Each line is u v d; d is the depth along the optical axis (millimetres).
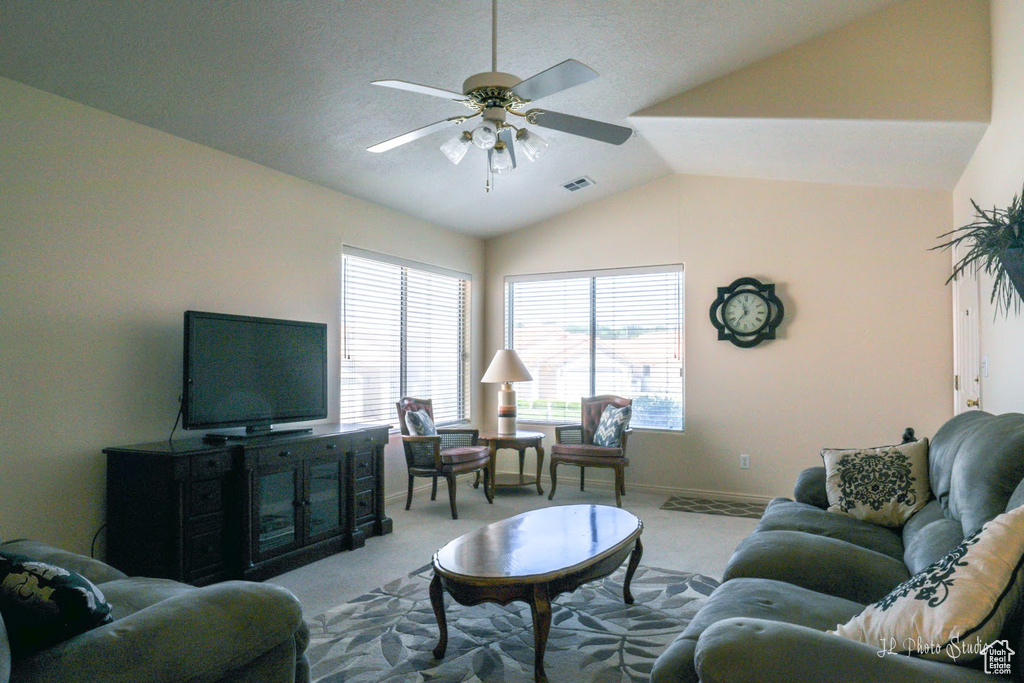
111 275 3072
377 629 2617
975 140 3316
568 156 4648
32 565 1365
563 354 6004
